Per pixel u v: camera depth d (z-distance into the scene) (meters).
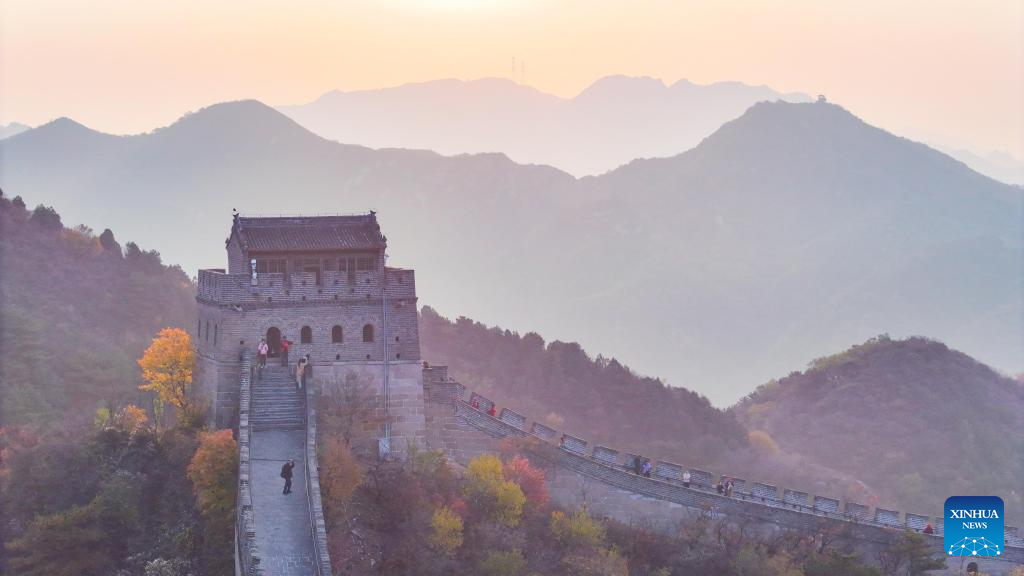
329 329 87.12
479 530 80.50
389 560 73.44
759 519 96.06
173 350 89.75
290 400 82.75
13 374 143.75
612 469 95.31
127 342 177.12
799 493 103.06
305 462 74.62
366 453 86.44
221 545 72.25
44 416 133.88
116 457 83.81
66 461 84.56
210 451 73.50
